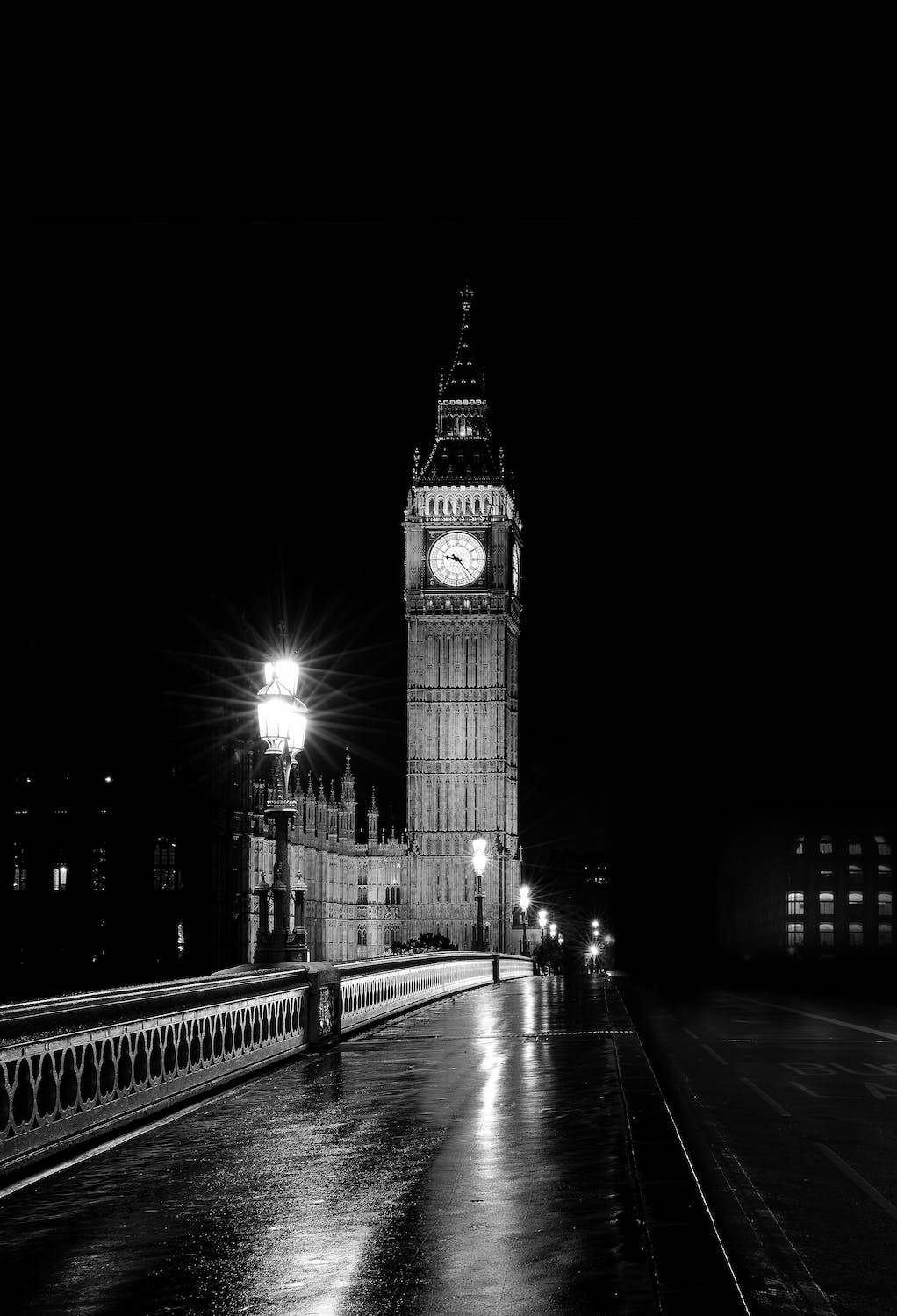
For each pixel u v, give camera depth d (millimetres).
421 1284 10289
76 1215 12766
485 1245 11414
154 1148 16234
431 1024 37438
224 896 139250
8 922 127062
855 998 60594
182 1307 9898
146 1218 12633
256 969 27391
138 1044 18469
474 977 64938
